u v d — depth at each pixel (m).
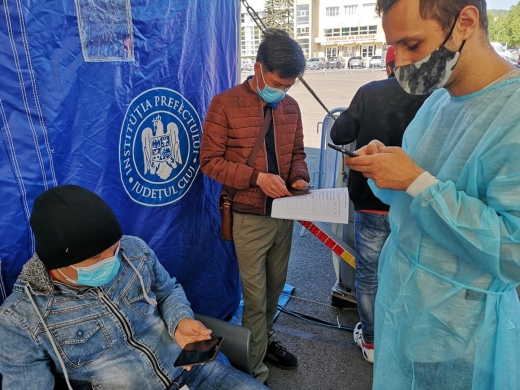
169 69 1.59
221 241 2.11
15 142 1.11
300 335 2.22
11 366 0.99
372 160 0.87
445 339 0.95
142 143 1.53
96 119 1.33
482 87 0.84
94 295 1.11
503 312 0.89
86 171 1.32
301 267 3.03
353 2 40.16
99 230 0.99
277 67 1.40
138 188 1.55
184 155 1.74
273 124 1.62
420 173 0.85
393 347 1.07
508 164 0.75
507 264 0.78
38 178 1.17
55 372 1.12
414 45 0.80
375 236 1.76
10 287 1.15
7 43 1.05
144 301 1.25
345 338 2.20
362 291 1.87
